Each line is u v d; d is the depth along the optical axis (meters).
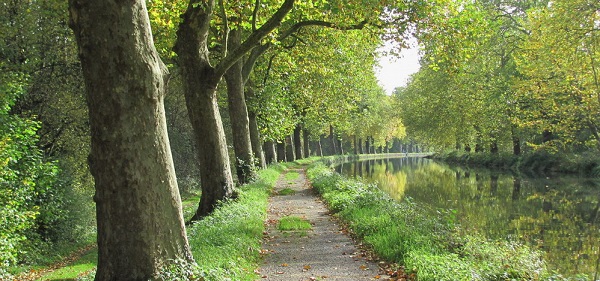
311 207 14.95
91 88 5.20
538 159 32.78
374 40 14.30
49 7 18.59
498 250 8.02
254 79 24.64
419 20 12.75
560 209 17.47
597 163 27.77
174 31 16.39
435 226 9.23
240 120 19.36
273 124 26.06
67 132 20.91
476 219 15.51
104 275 5.38
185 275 5.53
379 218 10.34
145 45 5.39
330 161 51.59
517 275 6.52
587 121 22.98
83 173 21.56
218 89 27.66
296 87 26.25
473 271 6.16
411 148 133.50
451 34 12.75
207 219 10.88
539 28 21.06
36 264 13.95
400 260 7.43
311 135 59.16
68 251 16.20
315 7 14.16
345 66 25.97
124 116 5.23
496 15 34.22
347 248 9.11
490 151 43.41
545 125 24.72
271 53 21.83
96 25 5.06
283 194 18.73
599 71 18.80
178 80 27.19
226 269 6.75
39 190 14.68
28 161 13.76
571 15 17.84
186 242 5.98
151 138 5.46
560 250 11.34
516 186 24.97
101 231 5.43
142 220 5.38
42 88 19.81
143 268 5.36
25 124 13.55
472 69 35.28
